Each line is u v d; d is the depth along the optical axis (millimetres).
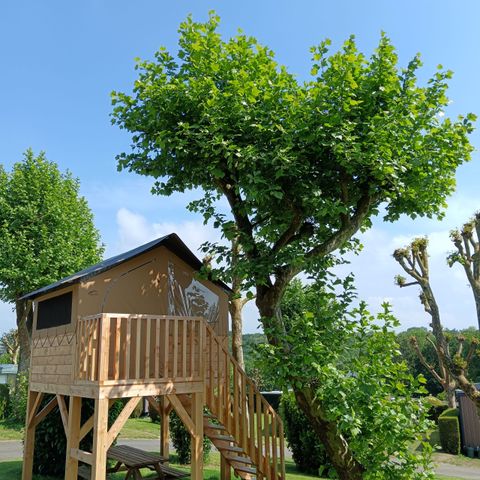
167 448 12992
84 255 24219
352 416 7465
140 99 8992
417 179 8562
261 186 7934
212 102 7992
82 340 8641
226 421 8961
